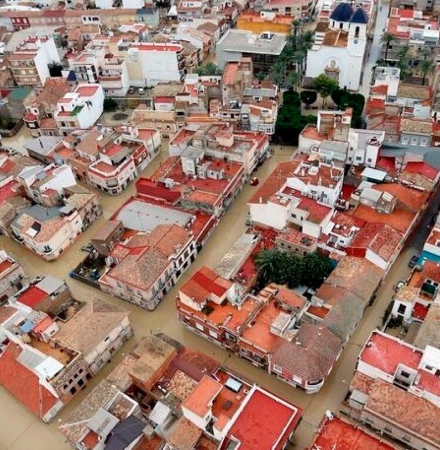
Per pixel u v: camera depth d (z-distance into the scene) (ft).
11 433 259.60
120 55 519.60
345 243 313.53
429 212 359.25
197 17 632.79
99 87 492.95
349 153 375.25
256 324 273.33
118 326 283.38
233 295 284.00
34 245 348.59
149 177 418.10
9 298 315.37
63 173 375.25
